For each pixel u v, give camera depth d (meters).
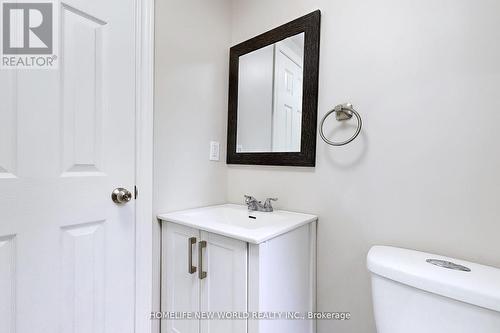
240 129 1.51
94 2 0.96
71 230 0.93
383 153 1.02
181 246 1.14
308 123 1.21
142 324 1.13
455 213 0.88
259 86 1.42
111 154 1.03
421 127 0.94
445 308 0.69
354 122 1.09
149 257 1.17
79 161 0.94
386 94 1.02
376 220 1.05
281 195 1.34
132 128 1.10
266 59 1.38
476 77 0.84
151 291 1.18
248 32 1.49
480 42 0.84
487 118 0.83
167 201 1.28
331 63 1.16
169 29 1.26
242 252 0.91
